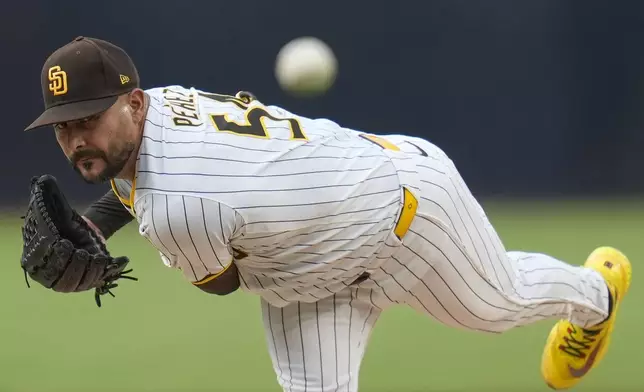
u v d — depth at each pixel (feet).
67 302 73.41
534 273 38.96
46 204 30.35
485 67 126.72
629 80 126.11
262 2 124.67
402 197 33.42
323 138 32.40
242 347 58.39
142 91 28.73
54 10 120.67
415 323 64.75
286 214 30.30
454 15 126.21
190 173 28.58
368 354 55.93
